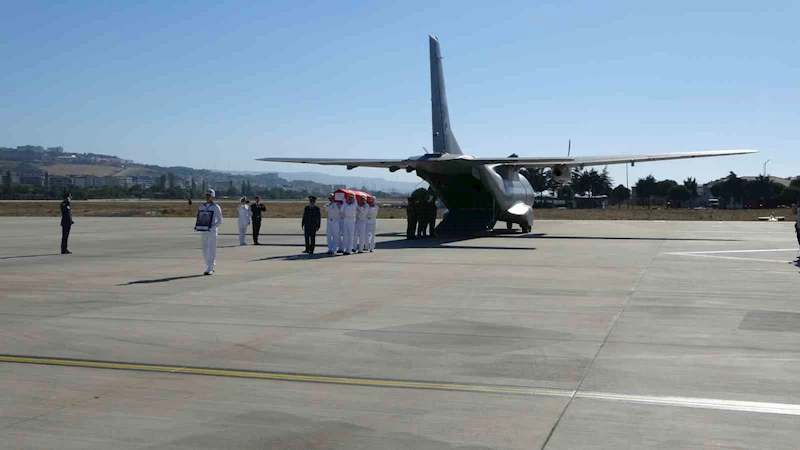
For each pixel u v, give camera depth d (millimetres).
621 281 17016
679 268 20062
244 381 7992
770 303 13578
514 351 9469
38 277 17906
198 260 22625
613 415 6777
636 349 9578
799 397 7340
